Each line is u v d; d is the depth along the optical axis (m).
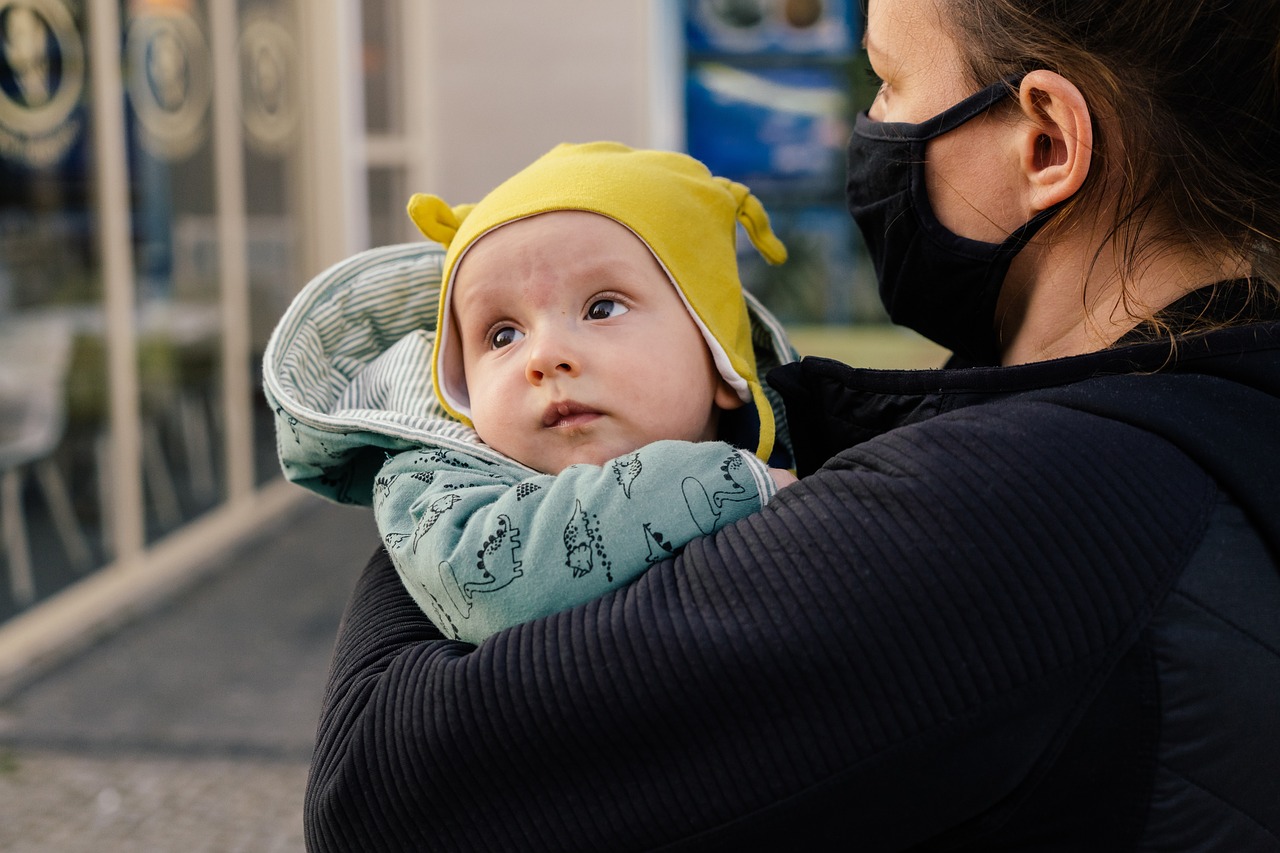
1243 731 0.77
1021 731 0.76
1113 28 0.90
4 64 3.90
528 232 1.10
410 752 0.85
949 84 0.99
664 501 0.91
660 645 0.79
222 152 5.46
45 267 4.18
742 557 0.82
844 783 0.77
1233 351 0.83
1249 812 0.77
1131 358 0.85
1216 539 0.78
